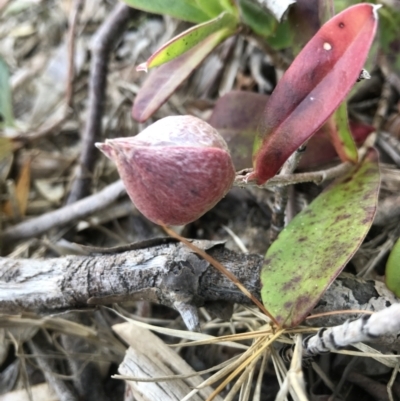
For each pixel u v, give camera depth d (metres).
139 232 0.16
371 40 0.08
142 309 0.14
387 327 0.07
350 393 0.11
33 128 0.19
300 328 0.10
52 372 0.12
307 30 0.11
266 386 0.12
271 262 0.10
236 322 0.12
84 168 0.16
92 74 0.16
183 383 0.11
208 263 0.10
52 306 0.11
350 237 0.09
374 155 0.11
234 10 0.11
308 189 0.14
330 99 0.09
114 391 0.12
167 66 0.12
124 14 0.15
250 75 0.18
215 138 0.08
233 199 0.16
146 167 0.08
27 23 0.22
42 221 0.15
